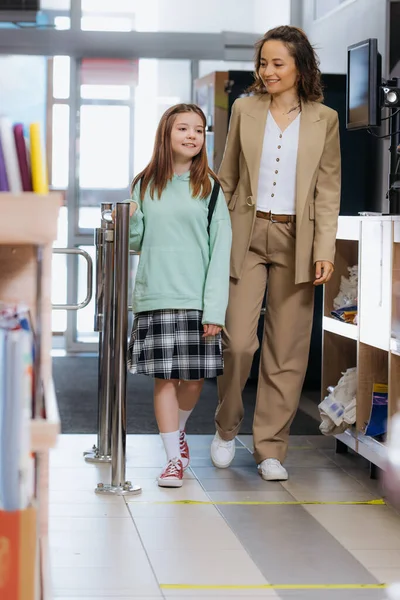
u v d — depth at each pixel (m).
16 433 1.70
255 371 6.79
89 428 5.01
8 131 1.80
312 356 6.82
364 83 4.48
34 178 1.83
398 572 2.83
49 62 8.43
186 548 3.01
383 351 4.07
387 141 6.29
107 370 4.25
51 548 2.99
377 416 3.97
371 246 3.90
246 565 2.86
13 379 1.68
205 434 4.94
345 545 3.08
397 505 3.59
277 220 3.86
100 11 8.38
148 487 3.78
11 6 8.30
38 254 1.91
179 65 8.57
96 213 8.62
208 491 3.74
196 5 8.46
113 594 2.59
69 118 8.49
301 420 5.42
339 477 4.02
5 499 1.73
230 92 6.78
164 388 3.78
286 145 3.84
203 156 3.71
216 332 3.65
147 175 3.73
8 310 1.85
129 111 8.55
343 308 4.42
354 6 6.78
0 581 1.75
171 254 3.66
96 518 3.33
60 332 9.42
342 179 6.67
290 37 3.78
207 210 3.72
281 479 3.92
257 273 3.95
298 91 3.87
